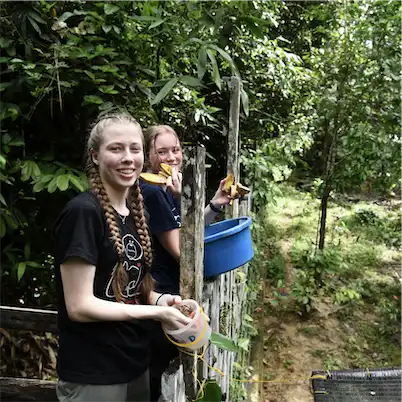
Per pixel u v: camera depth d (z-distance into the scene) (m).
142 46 2.54
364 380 3.02
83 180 2.24
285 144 5.12
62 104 2.35
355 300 4.96
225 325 2.50
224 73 4.16
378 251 6.15
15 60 2.07
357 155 5.00
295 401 3.67
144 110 2.46
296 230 6.88
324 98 5.00
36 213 2.47
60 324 1.32
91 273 1.22
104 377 1.29
